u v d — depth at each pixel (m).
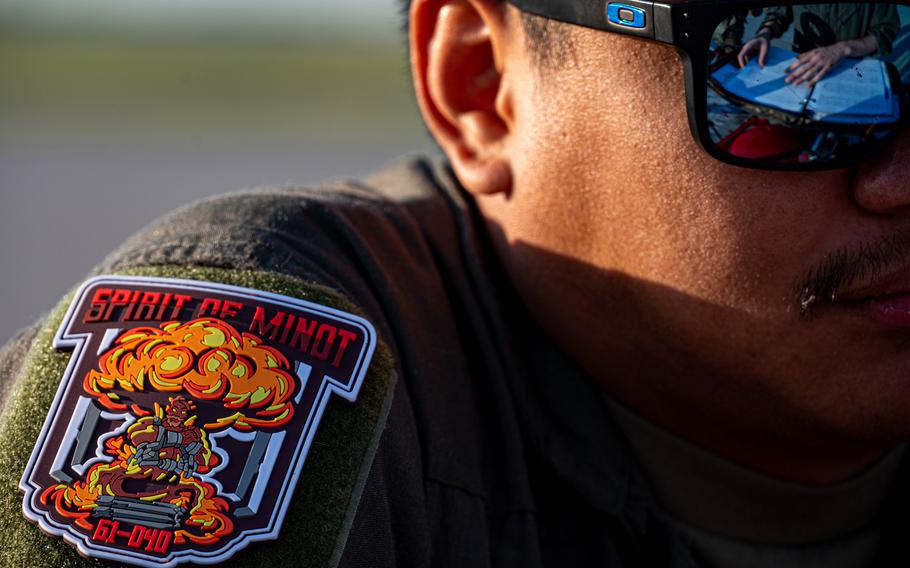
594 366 1.10
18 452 0.80
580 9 0.96
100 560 0.75
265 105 11.42
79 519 0.76
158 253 0.96
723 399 1.02
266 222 1.02
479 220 1.22
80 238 5.60
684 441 1.10
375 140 9.23
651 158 0.94
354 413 0.85
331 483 0.82
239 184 7.15
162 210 6.30
